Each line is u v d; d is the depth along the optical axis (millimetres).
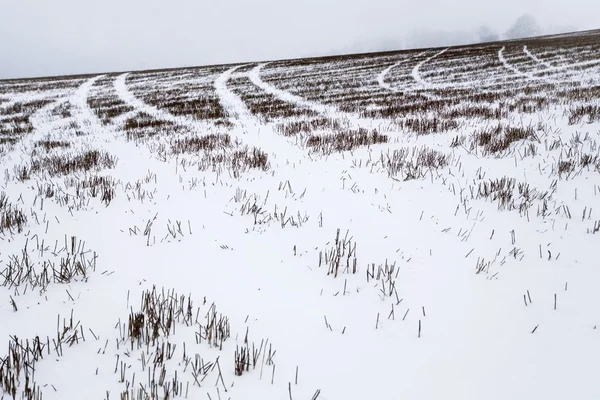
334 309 2812
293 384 2105
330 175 6246
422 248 3719
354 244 3562
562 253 3404
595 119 8180
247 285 3178
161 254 3770
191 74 33438
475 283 3047
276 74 29469
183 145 8844
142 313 2623
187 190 5816
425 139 8328
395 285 3098
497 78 19016
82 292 3062
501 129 8203
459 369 2168
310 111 13594
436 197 5047
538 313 2607
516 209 4480
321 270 3395
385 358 2287
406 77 22734
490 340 2383
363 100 15531
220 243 3994
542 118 9117
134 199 5438
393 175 6020
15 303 2865
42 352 2334
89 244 4012
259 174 6520
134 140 10258
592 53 24594
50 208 5113
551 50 29156
